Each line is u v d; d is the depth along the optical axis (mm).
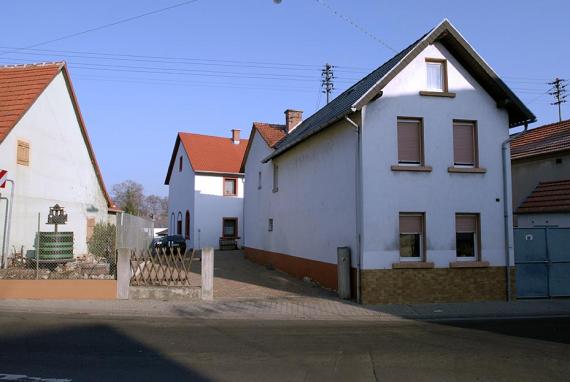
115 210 26812
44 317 10992
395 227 14016
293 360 7477
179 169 42531
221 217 37969
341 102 18266
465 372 6930
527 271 15234
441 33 14406
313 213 17734
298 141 18016
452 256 14367
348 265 14422
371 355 7867
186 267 14070
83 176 22938
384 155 14148
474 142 15109
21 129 17266
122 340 8727
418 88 14633
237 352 7953
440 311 12750
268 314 11969
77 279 13617
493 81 14742
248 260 27688
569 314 12742
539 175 21422
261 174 26031
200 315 11750
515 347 8578
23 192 17359
